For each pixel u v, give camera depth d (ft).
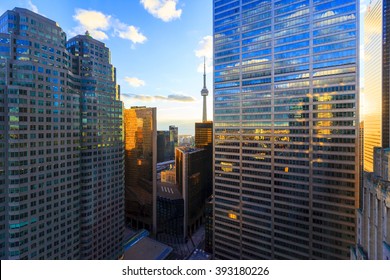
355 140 370.53
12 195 288.92
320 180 401.08
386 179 160.97
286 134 432.25
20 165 291.38
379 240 158.92
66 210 358.64
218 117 520.01
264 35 453.99
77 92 390.63
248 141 477.36
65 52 377.30
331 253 393.50
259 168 465.06
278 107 440.04
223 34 508.53
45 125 320.50
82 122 403.75
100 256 439.63
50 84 327.67
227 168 508.12
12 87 285.02
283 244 439.22
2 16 327.06
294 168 425.28
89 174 413.80
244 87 479.82
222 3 508.53
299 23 415.44
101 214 442.09
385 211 147.84
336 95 384.47
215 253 529.86
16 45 311.68
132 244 653.30
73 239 374.22
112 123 469.57
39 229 317.42
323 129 396.98
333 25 384.88
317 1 398.21
